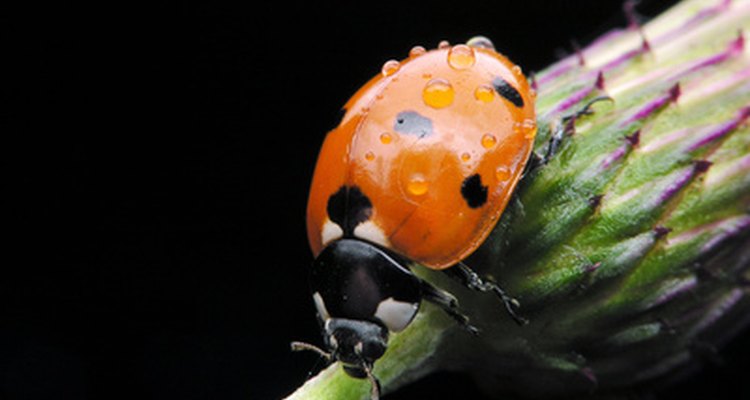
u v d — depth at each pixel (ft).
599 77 0.21
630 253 0.21
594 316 0.21
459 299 0.21
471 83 0.20
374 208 0.20
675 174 0.21
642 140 0.21
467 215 0.20
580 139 0.21
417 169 0.20
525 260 0.21
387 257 0.20
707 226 0.21
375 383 0.20
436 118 0.20
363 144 0.20
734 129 0.21
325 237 0.21
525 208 0.21
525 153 0.20
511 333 0.21
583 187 0.21
